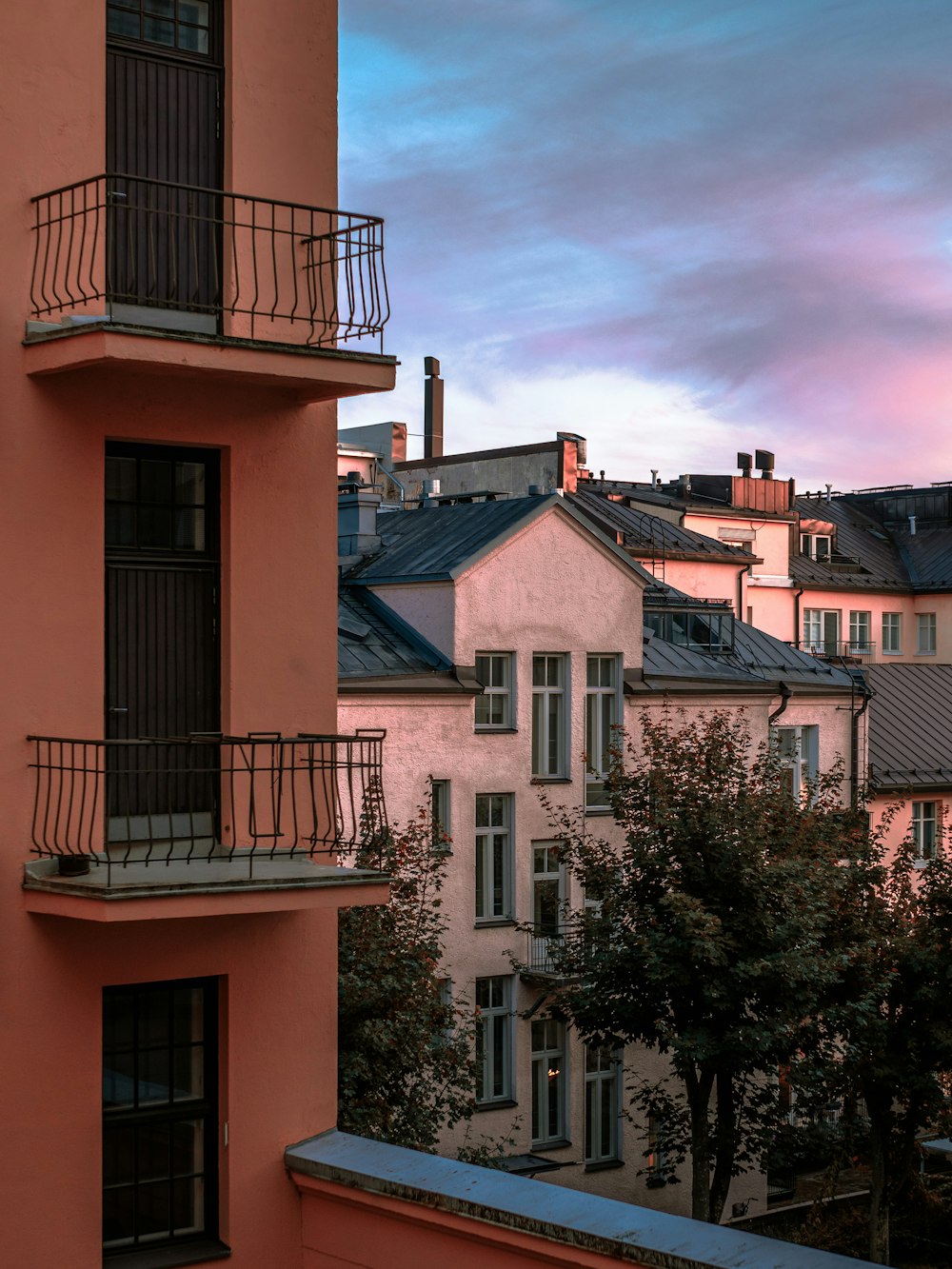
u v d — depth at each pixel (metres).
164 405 12.22
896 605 72.56
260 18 12.78
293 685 12.99
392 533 34.50
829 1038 25.41
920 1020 26.19
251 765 12.10
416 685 29.62
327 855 13.22
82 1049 11.85
